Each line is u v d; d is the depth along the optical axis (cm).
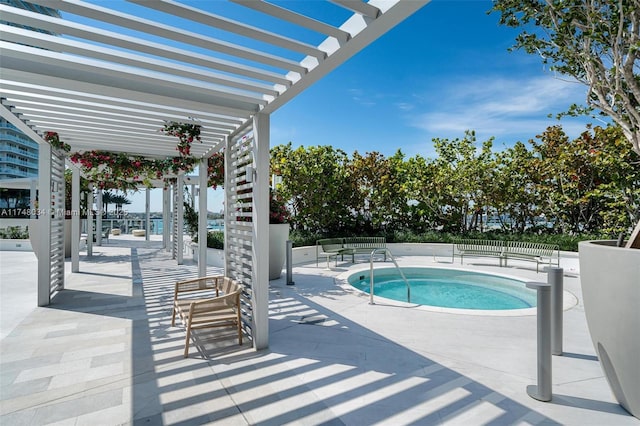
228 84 325
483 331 440
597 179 1122
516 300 716
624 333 245
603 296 259
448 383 303
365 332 437
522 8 654
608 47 571
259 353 371
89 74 308
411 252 1276
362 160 1512
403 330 444
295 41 256
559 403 270
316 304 575
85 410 261
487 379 311
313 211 1381
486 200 1336
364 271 913
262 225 387
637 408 245
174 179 1115
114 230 2225
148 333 432
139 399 277
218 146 619
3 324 466
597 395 282
